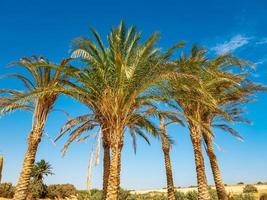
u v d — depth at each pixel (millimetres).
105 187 15117
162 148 20812
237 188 65438
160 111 13281
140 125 16828
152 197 36062
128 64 13102
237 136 20250
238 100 18781
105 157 15531
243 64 15289
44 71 15375
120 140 12977
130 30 13703
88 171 11562
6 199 30625
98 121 14742
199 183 16391
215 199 26797
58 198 41469
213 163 18453
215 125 20000
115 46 12828
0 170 14516
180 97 12805
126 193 31891
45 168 44438
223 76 13477
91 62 13125
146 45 12383
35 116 15477
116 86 12773
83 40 12914
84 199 30344
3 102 13578
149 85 12180
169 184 19734
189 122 17328
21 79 15430
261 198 21656
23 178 14586
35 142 15148
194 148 17047
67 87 12773
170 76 11734
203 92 12078
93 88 13023
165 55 12797
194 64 12734
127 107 12773
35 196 39156
